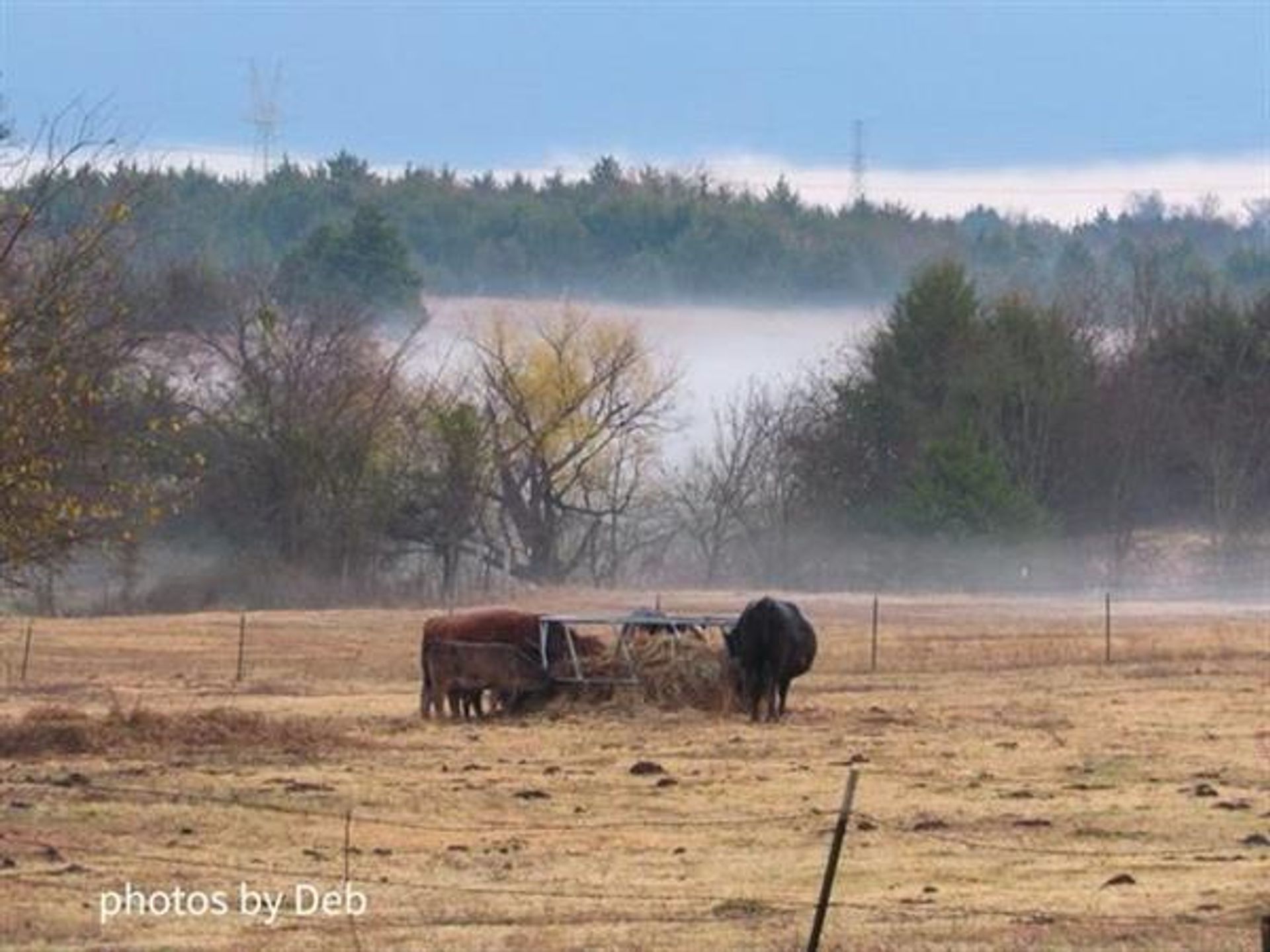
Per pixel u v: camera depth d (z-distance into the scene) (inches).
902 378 3959.2
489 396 3804.1
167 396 2432.3
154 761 1470.2
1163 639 2687.0
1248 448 3969.0
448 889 1007.0
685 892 1000.2
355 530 3550.7
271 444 3528.5
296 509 3543.3
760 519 3927.2
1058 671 2294.5
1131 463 3914.9
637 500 3939.5
